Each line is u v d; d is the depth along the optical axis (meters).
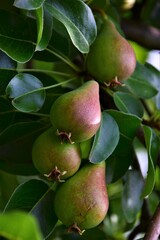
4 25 0.77
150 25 1.23
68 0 0.76
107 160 0.83
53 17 0.80
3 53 0.79
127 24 1.15
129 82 0.90
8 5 0.81
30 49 0.77
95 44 0.80
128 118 0.80
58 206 0.73
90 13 0.77
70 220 0.72
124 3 1.17
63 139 0.72
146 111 1.03
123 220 1.06
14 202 0.76
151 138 0.79
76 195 0.72
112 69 0.80
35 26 0.79
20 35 0.77
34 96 0.77
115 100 0.83
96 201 0.72
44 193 0.77
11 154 0.87
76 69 0.84
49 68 1.10
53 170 0.73
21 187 0.76
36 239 0.48
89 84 0.75
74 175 0.75
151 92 0.91
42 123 0.85
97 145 0.75
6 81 0.79
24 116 0.85
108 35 0.81
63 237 0.84
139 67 0.92
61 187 0.74
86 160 0.76
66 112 0.71
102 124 0.77
